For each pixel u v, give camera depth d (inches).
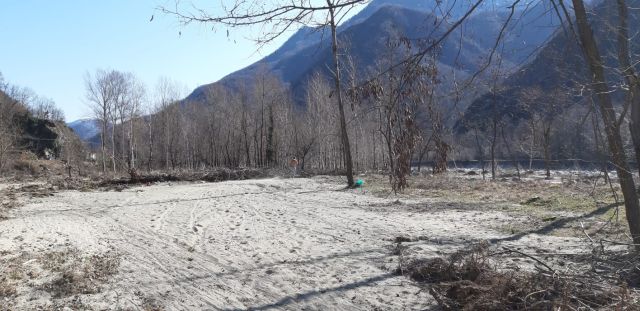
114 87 2591.0
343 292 299.4
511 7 184.1
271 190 997.2
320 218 592.7
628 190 322.3
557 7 186.2
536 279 258.4
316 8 192.2
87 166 2704.2
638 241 315.3
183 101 2913.4
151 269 370.3
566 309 224.1
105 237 507.5
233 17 186.7
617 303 218.5
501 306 243.9
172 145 2748.5
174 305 289.3
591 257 292.0
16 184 1487.5
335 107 1882.4
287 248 425.7
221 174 1523.1
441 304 267.3
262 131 2375.7
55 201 894.4
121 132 2878.9
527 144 1229.1
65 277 343.9
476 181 1120.2
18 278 348.8
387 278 323.0
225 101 2628.0
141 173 1743.4
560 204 626.2
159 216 652.7
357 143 1830.7
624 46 227.6
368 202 745.6
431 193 837.8
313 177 1371.8
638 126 291.7
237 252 418.3
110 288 324.5
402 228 501.4
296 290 307.4
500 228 486.6
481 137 1417.3
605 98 245.1
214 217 629.9
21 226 589.0
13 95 2945.4
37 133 2827.3
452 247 400.5
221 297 300.5
